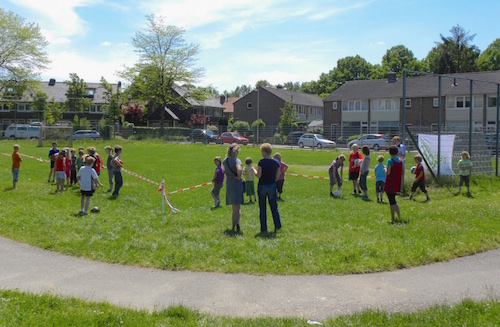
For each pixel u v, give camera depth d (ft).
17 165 50.39
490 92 168.14
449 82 185.06
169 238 28.25
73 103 227.40
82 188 36.22
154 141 181.57
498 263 24.58
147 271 22.81
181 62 215.92
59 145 144.05
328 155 120.67
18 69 179.22
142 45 212.02
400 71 299.58
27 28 179.63
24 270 22.76
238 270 22.75
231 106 334.85
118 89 257.96
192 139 190.90
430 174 57.47
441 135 59.00
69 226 31.45
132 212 38.47
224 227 31.78
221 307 18.49
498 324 16.10
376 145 144.25
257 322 16.62
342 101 209.05
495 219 34.86
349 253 24.67
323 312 18.04
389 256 24.52
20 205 39.58
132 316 16.88
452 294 19.92
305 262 23.58
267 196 30.96
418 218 35.24
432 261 24.67
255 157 110.22
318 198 47.75
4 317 16.10
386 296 19.72
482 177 61.00
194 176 67.87
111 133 187.73
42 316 16.46
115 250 25.67
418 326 16.15
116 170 46.62
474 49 268.41
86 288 20.39
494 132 77.20
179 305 17.94
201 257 24.39
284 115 218.18
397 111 194.39
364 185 48.08
